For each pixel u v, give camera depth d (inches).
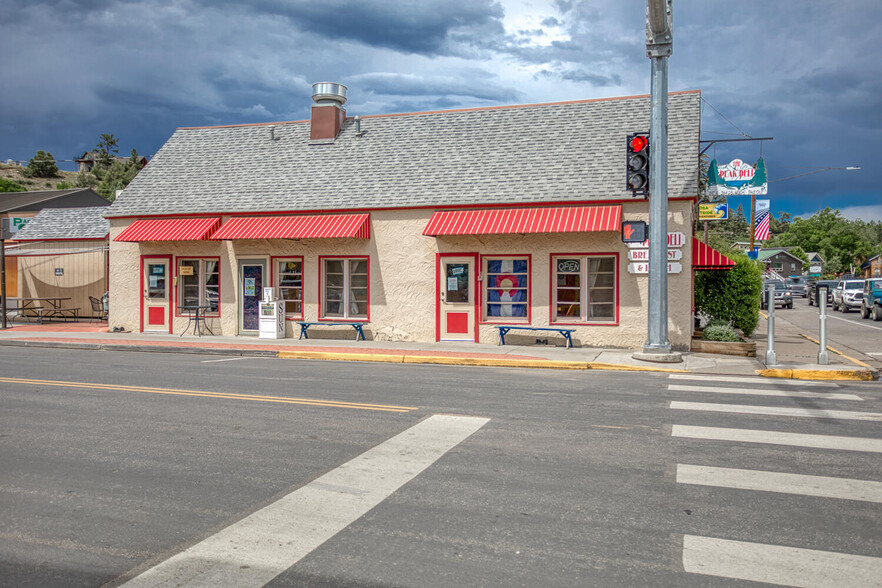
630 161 542.0
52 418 325.7
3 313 845.2
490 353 591.2
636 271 623.5
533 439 284.5
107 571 161.9
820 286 515.2
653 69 550.0
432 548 174.6
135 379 450.9
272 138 804.6
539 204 642.2
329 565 164.6
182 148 831.1
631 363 536.1
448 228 637.3
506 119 734.5
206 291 762.8
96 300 928.3
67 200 1852.9
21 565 165.3
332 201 705.0
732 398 386.3
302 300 724.7
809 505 207.6
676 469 243.0
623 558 169.2
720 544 178.1
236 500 210.5
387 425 310.0
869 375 470.0
